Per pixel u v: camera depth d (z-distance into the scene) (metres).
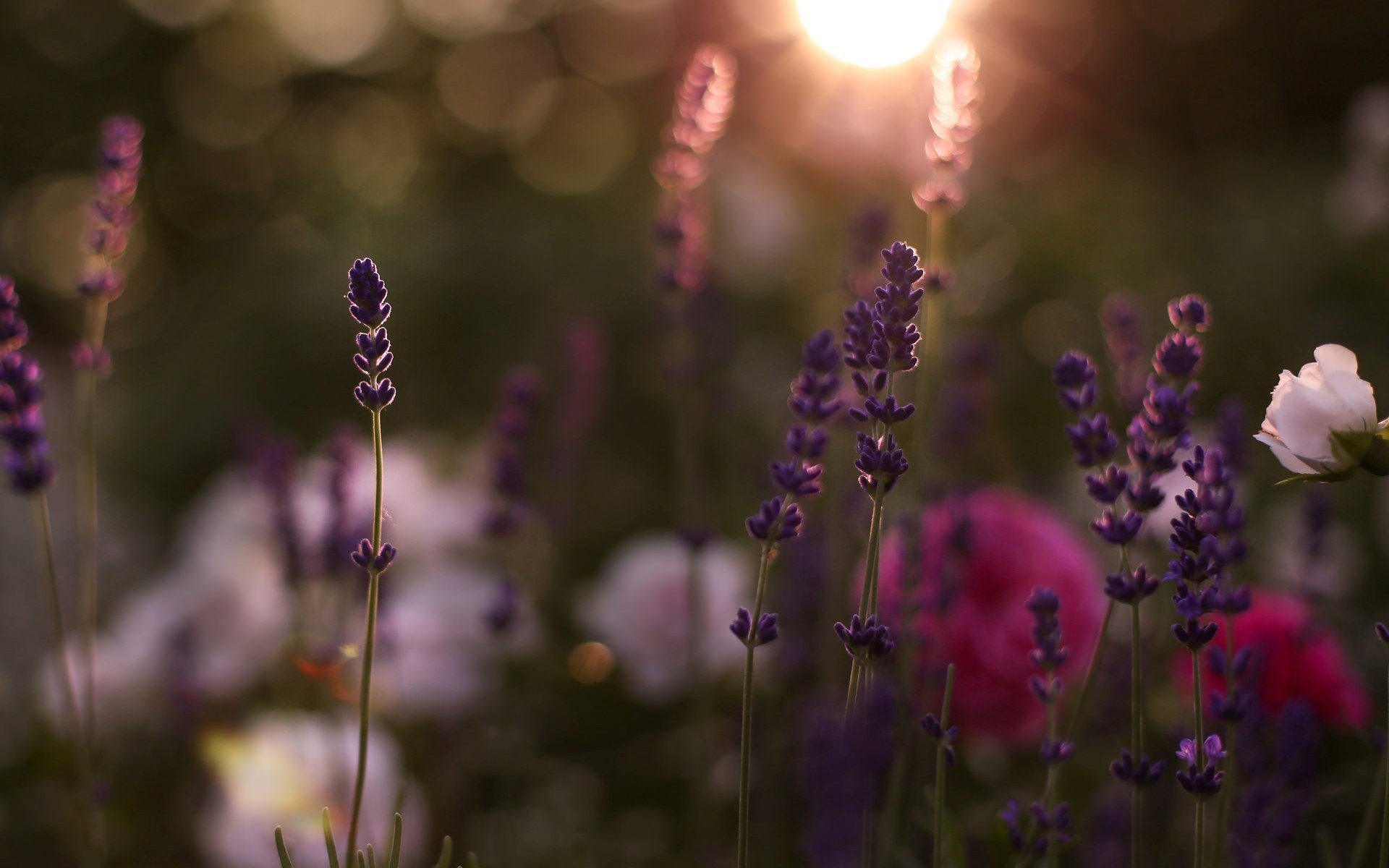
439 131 8.12
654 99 7.27
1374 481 1.76
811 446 0.84
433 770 1.26
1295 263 3.00
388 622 1.13
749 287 2.44
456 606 1.28
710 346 1.51
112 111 8.29
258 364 3.52
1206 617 0.95
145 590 2.31
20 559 2.22
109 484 3.52
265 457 1.11
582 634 1.60
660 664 1.33
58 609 0.95
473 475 1.70
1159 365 0.85
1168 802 0.98
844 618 1.08
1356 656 1.27
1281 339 2.68
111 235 0.99
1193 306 0.86
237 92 8.67
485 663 1.28
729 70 1.08
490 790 1.37
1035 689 0.88
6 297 0.92
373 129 8.34
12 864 1.21
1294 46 8.52
